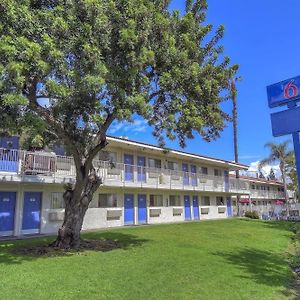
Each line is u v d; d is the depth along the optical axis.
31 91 11.76
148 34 12.00
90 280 8.86
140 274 9.54
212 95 14.21
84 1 10.72
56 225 22.06
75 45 10.73
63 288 8.13
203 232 20.69
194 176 35.78
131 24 11.38
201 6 14.93
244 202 55.16
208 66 14.03
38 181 20.06
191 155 34.19
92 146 14.39
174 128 13.55
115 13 11.48
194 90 13.51
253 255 13.73
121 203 27.81
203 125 13.80
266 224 30.28
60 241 13.93
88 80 10.29
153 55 12.02
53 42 10.37
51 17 10.57
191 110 13.28
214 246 15.27
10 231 20.08
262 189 63.12
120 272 9.76
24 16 10.13
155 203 31.59
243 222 31.25
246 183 45.50
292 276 10.59
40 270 9.88
